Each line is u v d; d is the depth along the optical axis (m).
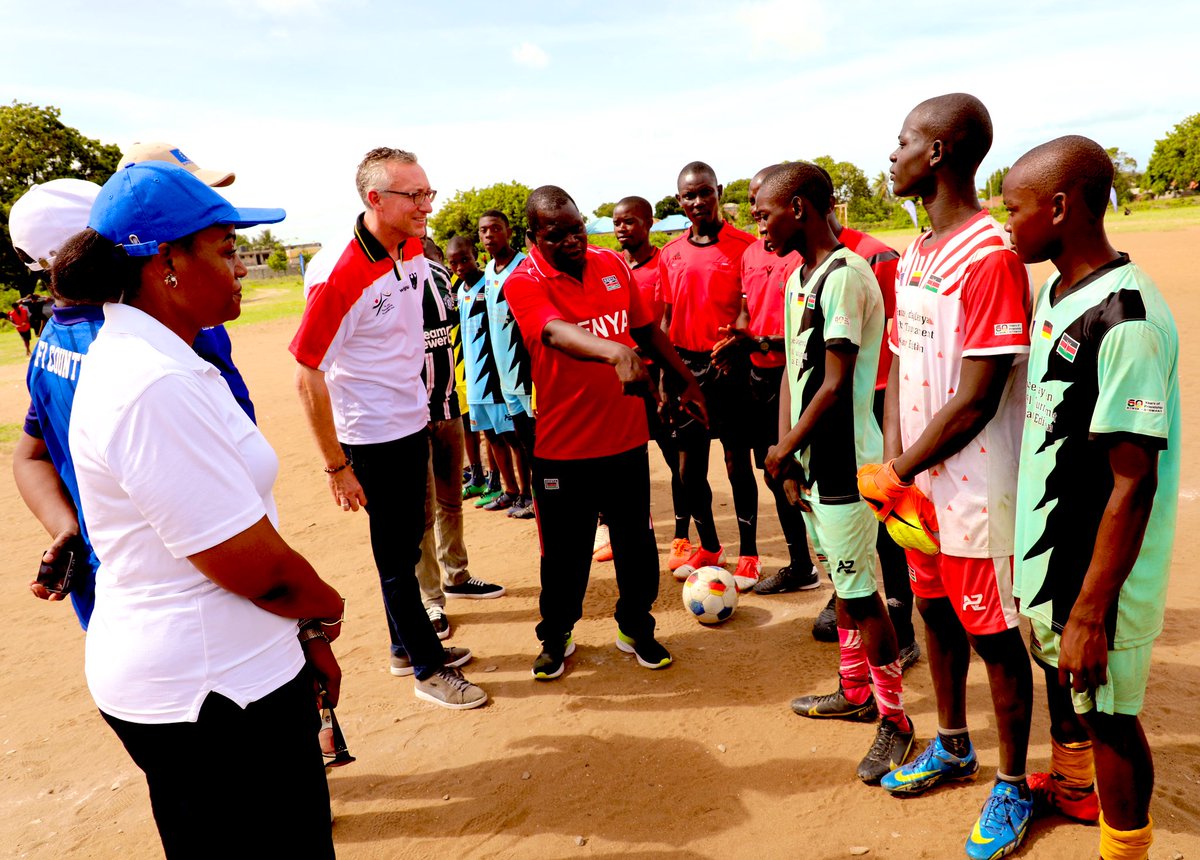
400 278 3.73
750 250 4.77
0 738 4.03
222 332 2.71
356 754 3.64
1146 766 2.22
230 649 1.71
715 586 4.58
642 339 4.07
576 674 4.21
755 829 2.92
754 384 4.62
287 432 11.06
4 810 3.44
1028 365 2.29
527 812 3.14
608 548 5.75
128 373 1.58
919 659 4.03
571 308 3.72
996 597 2.54
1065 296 2.13
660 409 4.18
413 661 4.05
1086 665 2.09
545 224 3.56
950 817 2.88
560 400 3.78
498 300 5.80
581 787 3.26
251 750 1.75
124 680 1.69
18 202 2.37
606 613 4.94
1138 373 1.94
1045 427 2.20
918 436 2.70
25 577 6.44
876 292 3.02
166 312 1.76
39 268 2.38
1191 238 27.12
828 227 3.08
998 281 2.35
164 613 1.67
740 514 4.99
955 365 2.53
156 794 1.81
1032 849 2.66
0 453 10.97
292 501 7.98
